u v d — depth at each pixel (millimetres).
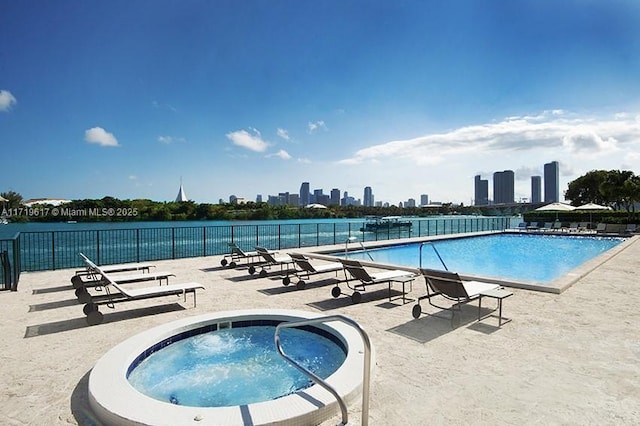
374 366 3918
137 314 6426
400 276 7543
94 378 3506
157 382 4008
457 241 22781
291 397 3109
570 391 3455
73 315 6367
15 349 4758
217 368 4379
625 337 4945
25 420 3041
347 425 2865
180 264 12234
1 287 8672
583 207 29375
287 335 5508
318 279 9586
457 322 5438
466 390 3490
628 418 2973
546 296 7297
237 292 8055
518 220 34219
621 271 10000
